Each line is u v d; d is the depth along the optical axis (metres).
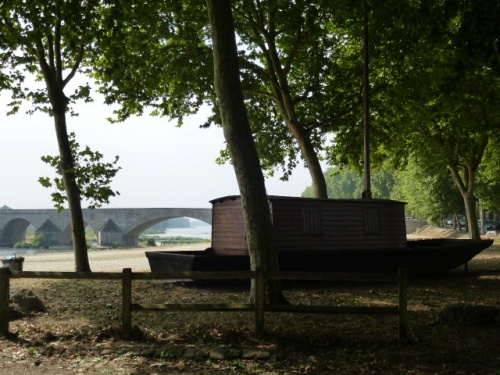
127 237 89.75
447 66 22.61
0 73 20.69
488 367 7.42
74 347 8.80
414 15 11.82
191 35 23.34
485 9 10.89
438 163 35.00
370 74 26.98
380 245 18.97
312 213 17.67
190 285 16.89
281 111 25.16
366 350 8.35
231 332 9.28
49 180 19.92
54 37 20.27
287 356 8.12
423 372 7.25
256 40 23.92
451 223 87.44
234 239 18.20
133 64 22.78
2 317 9.59
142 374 7.36
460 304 10.23
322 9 22.59
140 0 20.97
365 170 22.06
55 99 20.11
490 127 26.20
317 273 8.84
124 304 9.29
